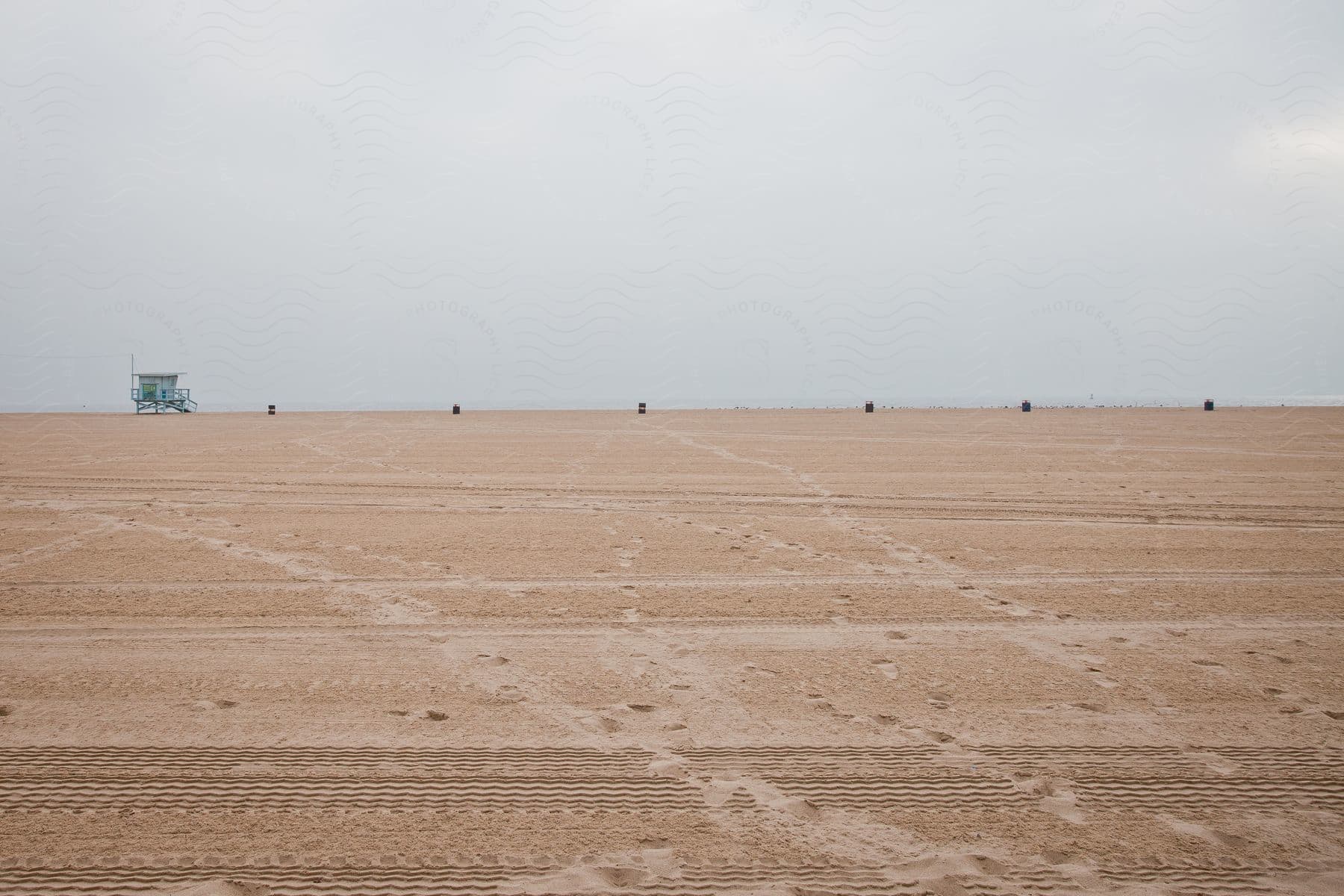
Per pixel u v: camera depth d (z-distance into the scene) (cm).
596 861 414
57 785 480
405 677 650
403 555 1067
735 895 390
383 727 561
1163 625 796
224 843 425
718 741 546
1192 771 515
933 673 668
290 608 830
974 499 1559
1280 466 2045
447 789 480
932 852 427
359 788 480
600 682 644
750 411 5069
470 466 2088
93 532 1208
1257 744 551
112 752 520
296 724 564
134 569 983
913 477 1867
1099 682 651
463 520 1330
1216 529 1272
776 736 555
